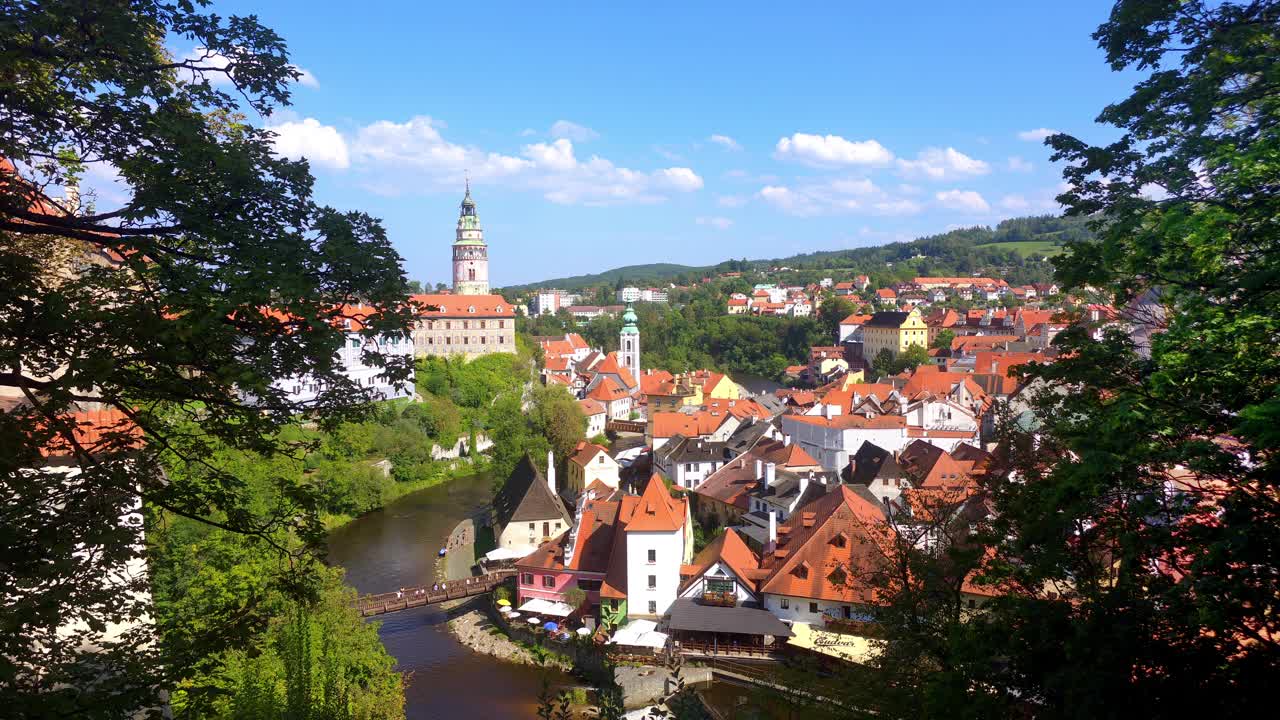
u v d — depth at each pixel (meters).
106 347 11.82
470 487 106.50
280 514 15.10
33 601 10.88
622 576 56.41
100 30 11.98
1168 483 17.91
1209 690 13.24
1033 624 15.67
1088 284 17.09
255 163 12.93
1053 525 16.30
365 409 14.56
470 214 196.38
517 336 169.75
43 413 11.74
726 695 45.53
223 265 12.64
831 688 22.03
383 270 13.45
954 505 22.52
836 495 56.31
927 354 176.25
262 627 14.51
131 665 12.27
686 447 93.38
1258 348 13.26
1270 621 12.77
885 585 22.22
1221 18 16.17
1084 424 16.41
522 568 61.53
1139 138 16.62
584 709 43.19
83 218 12.45
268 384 12.53
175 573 35.69
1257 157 13.38
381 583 68.81
